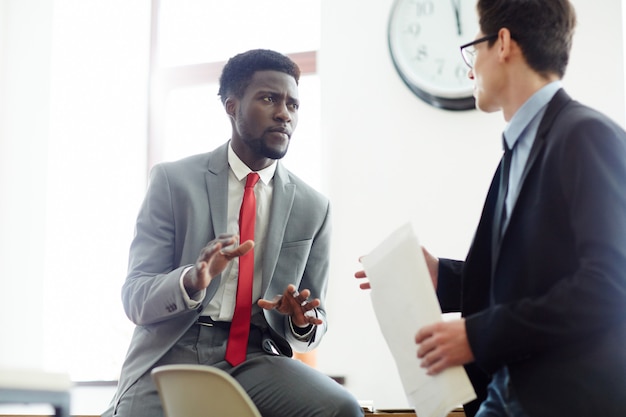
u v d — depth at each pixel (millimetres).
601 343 1569
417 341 1703
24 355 4363
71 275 4441
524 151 1813
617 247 1538
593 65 3658
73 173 4516
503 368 1703
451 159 3770
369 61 3955
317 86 4215
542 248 1655
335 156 3906
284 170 2619
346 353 3719
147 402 2256
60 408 1620
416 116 3844
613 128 1655
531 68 1836
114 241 4434
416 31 3889
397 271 1815
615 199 1571
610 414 1525
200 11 4520
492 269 1811
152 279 2326
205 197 2465
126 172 4465
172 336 2324
